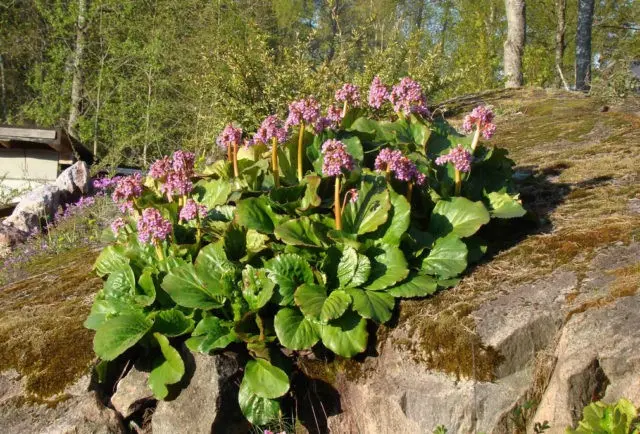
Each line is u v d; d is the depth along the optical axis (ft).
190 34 50.39
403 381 10.91
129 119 47.24
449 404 10.36
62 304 14.58
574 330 10.02
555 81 52.65
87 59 55.26
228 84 28.60
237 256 12.71
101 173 35.94
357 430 11.38
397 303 11.88
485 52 46.62
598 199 15.10
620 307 9.98
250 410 11.42
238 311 11.89
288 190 12.68
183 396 11.57
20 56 70.03
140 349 12.59
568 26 66.95
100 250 18.81
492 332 10.61
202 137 32.99
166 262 12.78
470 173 14.30
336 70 28.25
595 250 12.05
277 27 74.54
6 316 14.47
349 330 11.39
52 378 12.39
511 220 14.06
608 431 8.25
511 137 23.49
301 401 11.91
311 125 13.97
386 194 12.19
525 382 10.32
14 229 23.34
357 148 13.53
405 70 32.37
